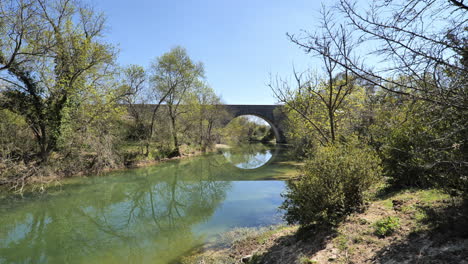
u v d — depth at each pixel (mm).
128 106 24516
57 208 11289
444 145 3506
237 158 32844
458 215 3902
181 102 28078
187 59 26406
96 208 11570
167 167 23172
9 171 13906
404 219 4648
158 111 27141
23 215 10367
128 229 8961
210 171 21859
